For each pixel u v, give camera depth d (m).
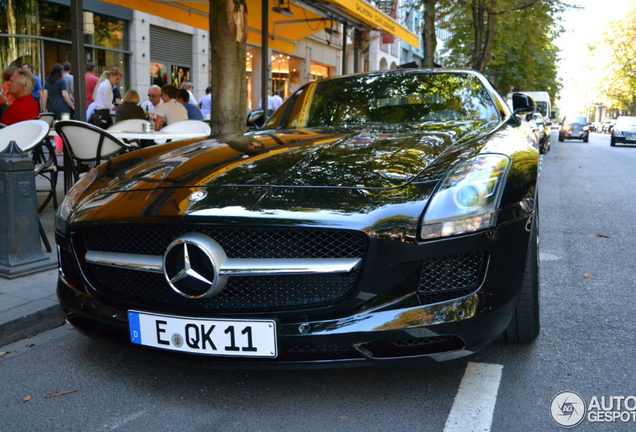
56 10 12.86
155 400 2.23
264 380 2.37
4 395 2.31
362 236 2.01
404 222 2.01
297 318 2.03
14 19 11.97
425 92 3.57
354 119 3.45
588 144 28.53
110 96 9.15
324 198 2.11
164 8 8.56
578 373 2.38
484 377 2.34
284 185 2.23
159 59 15.48
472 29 21.78
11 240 3.63
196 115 8.81
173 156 2.78
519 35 19.75
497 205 2.10
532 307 2.47
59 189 6.70
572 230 5.41
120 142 5.02
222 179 2.33
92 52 13.70
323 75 24.11
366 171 2.29
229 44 5.65
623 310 3.14
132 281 2.29
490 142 2.51
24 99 5.71
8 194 3.61
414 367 2.44
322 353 2.04
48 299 3.20
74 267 2.45
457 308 2.00
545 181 9.97
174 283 2.09
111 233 2.33
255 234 2.08
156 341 2.16
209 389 2.31
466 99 3.47
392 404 2.14
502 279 2.09
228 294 2.10
